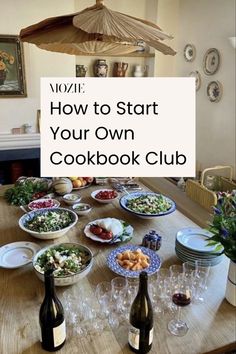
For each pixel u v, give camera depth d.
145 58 4.24
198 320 1.08
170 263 1.39
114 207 1.96
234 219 1.09
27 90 3.54
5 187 2.25
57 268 1.22
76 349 0.96
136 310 0.94
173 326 1.05
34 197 2.02
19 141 3.62
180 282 1.22
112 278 1.29
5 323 1.05
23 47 3.38
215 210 1.16
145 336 0.93
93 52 1.56
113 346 0.97
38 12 3.34
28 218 1.66
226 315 1.10
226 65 3.27
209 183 3.20
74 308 1.11
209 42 3.48
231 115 3.29
